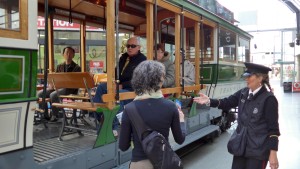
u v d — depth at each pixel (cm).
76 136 422
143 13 662
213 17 704
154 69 239
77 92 575
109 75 373
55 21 684
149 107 236
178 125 245
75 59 689
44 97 305
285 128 942
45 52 300
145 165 234
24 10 272
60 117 548
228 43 844
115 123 414
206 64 751
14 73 264
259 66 300
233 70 896
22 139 276
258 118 297
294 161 603
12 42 262
